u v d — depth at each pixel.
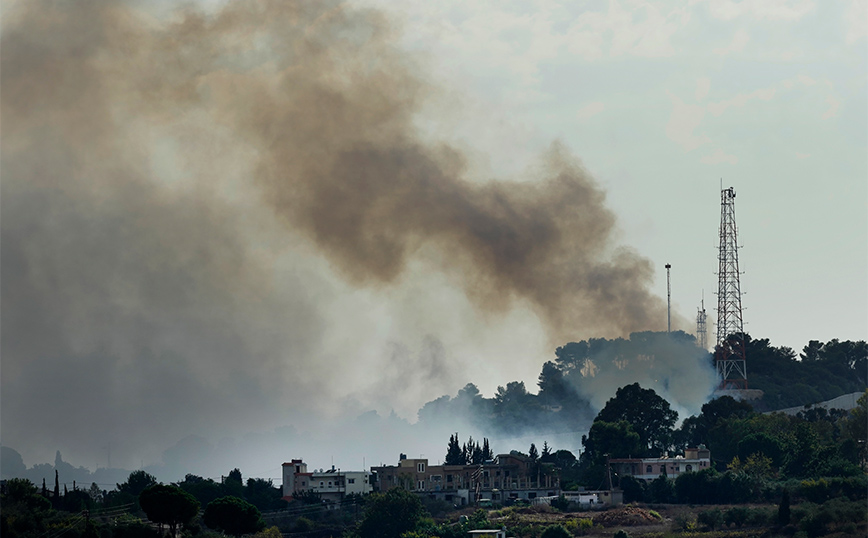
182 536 186.50
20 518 189.75
